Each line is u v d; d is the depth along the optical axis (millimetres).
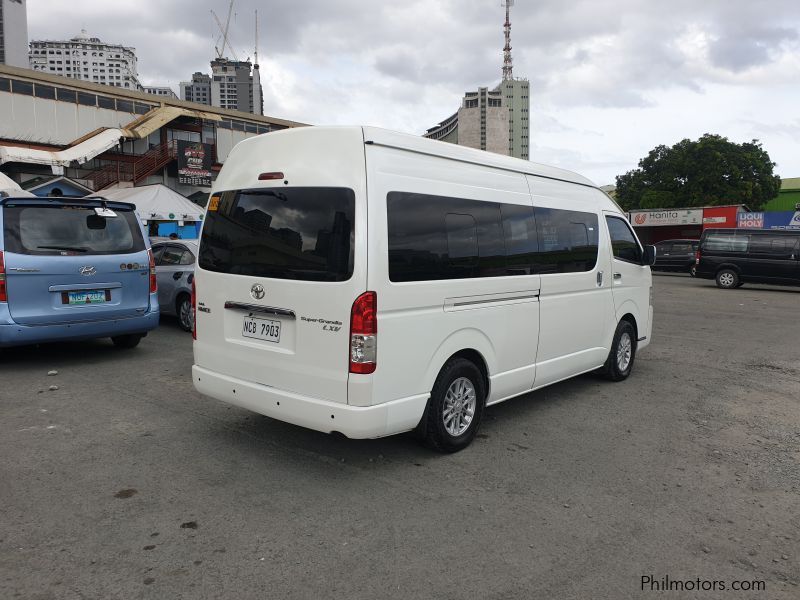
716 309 13867
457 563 2967
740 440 4945
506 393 4980
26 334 6441
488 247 4617
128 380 6367
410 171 4008
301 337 3881
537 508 3604
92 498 3588
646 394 6359
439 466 4227
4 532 3166
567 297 5648
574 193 5930
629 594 2746
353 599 2650
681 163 44500
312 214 3867
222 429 4879
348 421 3672
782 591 2814
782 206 47219
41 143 30062
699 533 3344
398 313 3836
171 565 2887
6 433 4688
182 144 34500
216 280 4453
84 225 6977
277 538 3168
